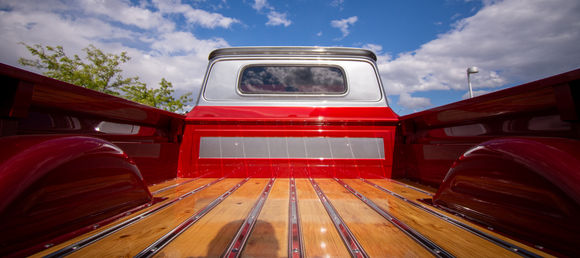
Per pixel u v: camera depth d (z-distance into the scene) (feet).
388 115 8.65
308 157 8.17
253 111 8.65
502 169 3.32
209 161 8.16
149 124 6.93
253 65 9.53
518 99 3.83
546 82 3.14
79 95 4.00
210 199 5.07
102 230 3.28
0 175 2.56
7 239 2.43
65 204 3.02
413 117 7.22
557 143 3.01
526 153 3.05
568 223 2.53
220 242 2.97
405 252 2.74
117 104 4.96
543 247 2.67
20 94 2.97
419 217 3.91
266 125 8.29
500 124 4.50
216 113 8.52
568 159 2.74
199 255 2.65
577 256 2.40
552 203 2.69
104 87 67.72
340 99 9.16
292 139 8.24
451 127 5.97
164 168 7.39
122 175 4.08
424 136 7.21
